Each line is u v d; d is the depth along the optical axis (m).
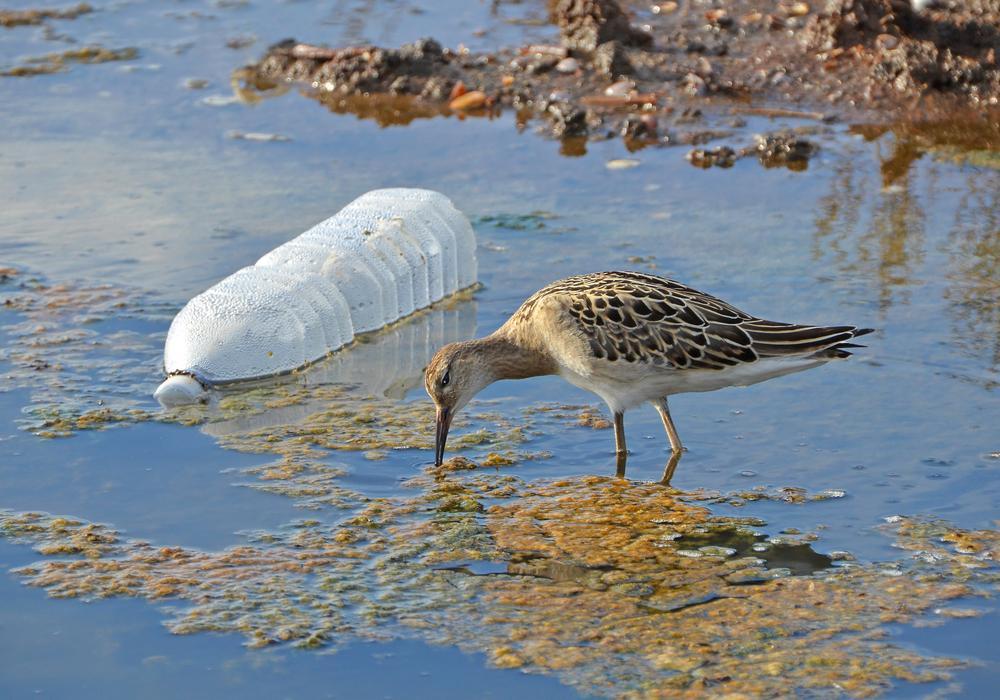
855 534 10.23
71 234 16.38
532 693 8.36
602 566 9.89
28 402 12.55
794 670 8.52
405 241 14.93
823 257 15.43
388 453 11.79
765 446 11.71
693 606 9.31
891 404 12.28
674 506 10.77
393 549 10.17
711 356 11.23
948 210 16.67
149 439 11.95
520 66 21.62
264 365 13.35
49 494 10.95
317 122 20.33
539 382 13.38
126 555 10.05
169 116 20.58
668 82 20.80
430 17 24.56
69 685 8.49
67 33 24.44
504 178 18.11
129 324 14.16
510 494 11.05
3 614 9.27
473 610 9.31
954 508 10.55
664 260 15.42
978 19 20.55
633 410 12.63
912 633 8.93
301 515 10.68
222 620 9.18
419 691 8.41
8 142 19.47
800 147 18.45
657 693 8.31
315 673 8.61
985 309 14.05
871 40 21.19
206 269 15.35
